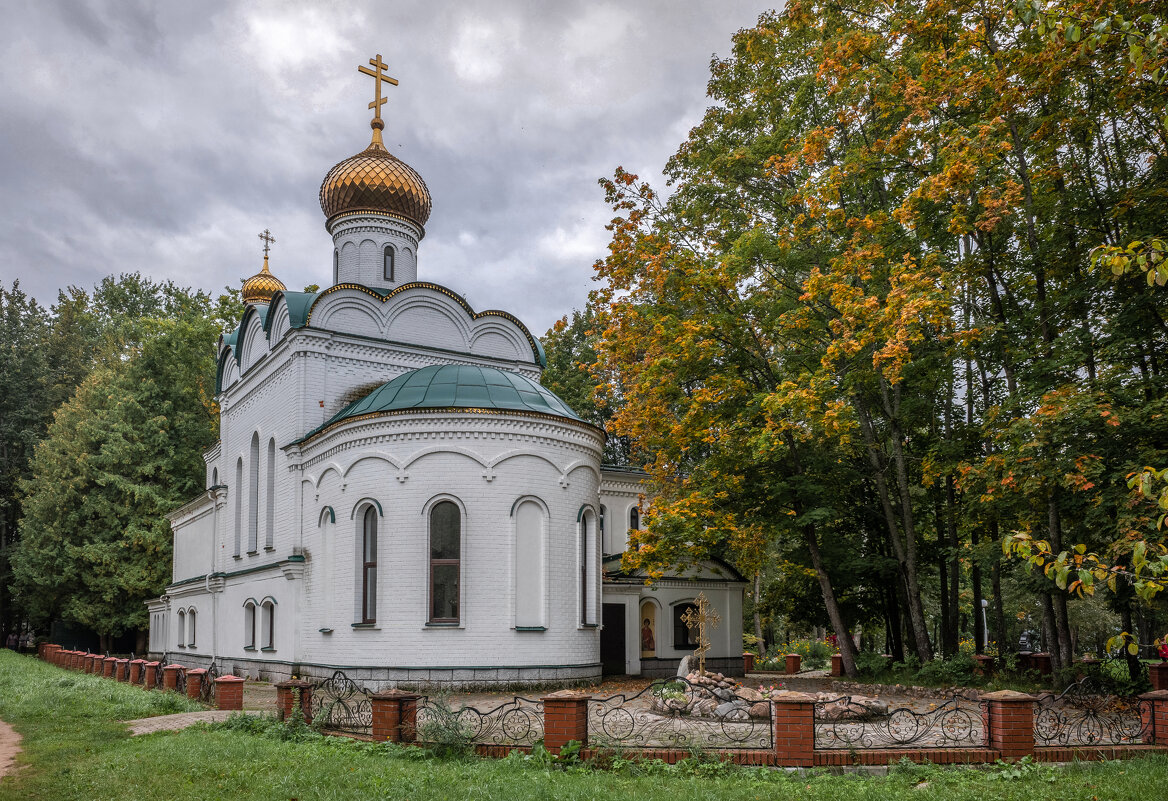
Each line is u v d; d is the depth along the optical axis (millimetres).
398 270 30812
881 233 22328
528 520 22422
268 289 41406
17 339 57438
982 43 19516
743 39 26453
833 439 25031
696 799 9297
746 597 42312
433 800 9211
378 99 32219
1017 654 24078
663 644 27422
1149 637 25438
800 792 9727
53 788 10391
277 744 12961
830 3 23891
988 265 20297
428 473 22031
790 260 24172
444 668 21156
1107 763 11102
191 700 18969
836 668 28594
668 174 28703
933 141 20453
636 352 26531
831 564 26484
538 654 21750
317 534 24453
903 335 18484
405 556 21797
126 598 44812
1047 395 16641
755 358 25375
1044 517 19219
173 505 44156
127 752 12641
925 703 18547
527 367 31641
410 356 28625
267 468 28719
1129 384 18219
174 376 47781
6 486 53750
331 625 23172
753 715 14688
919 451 26312
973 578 29938
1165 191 17250
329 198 30797
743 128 27281
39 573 44625
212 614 32500
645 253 24328
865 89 22312
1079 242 19250
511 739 12555
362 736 13281
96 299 65125
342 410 26750
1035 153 20109
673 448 24812
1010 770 10758
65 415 47219
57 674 28047
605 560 28328
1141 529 15023
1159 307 17875
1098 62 16656
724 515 23453
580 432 23672
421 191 31438
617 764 11164
